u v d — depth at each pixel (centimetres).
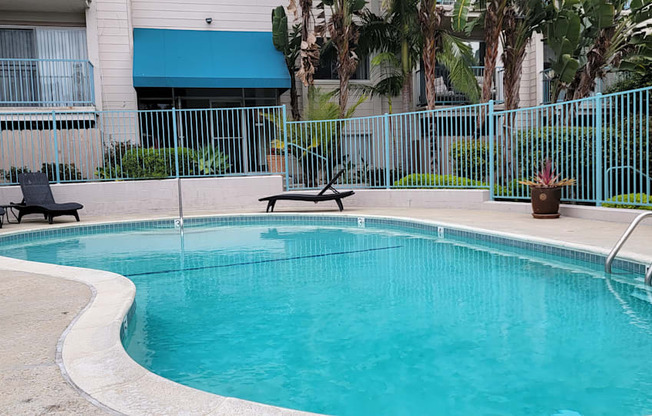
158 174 1430
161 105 1700
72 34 1645
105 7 1636
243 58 1662
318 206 1442
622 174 923
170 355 369
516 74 1470
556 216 977
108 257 789
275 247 857
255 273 652
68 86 1620
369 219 1130
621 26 1470
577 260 650
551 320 428
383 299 511
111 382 263
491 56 1465
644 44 1497
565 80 1427
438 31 1619
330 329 419
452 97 1906
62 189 1343
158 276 644
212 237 996
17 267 602
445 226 922
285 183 1506
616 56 1475
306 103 1820
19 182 1209
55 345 323
